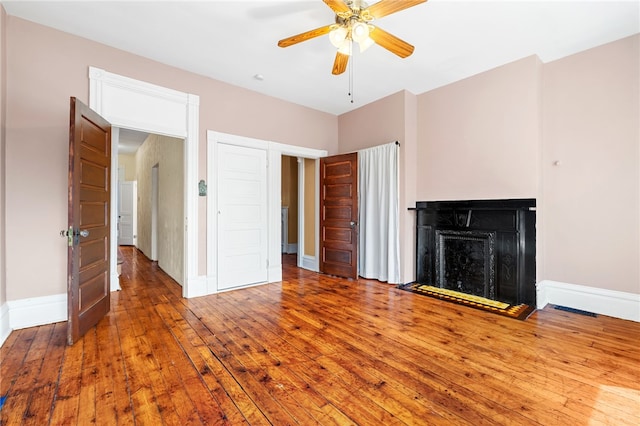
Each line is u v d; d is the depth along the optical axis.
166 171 4.99
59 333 2.54
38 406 1.61
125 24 2.74
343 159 4.71
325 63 3.47
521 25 2.76
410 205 4.33
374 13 2.09
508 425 1.49
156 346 2.32
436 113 4.17
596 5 2.48
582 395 1.73
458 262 3.88
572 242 3.28
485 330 2.66
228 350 2.27
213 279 3.82
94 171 2.70
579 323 2.82
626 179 2.95
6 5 2.47
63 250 2.83
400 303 3.42
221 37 2.96
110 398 1.68
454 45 3.10
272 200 4.45
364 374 1.95
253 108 4.22
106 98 3.07
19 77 2.63
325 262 4.99
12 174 2.60
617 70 2.99
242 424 1.49
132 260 6.17
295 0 2.42
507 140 3.49
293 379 1.89
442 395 1.73
